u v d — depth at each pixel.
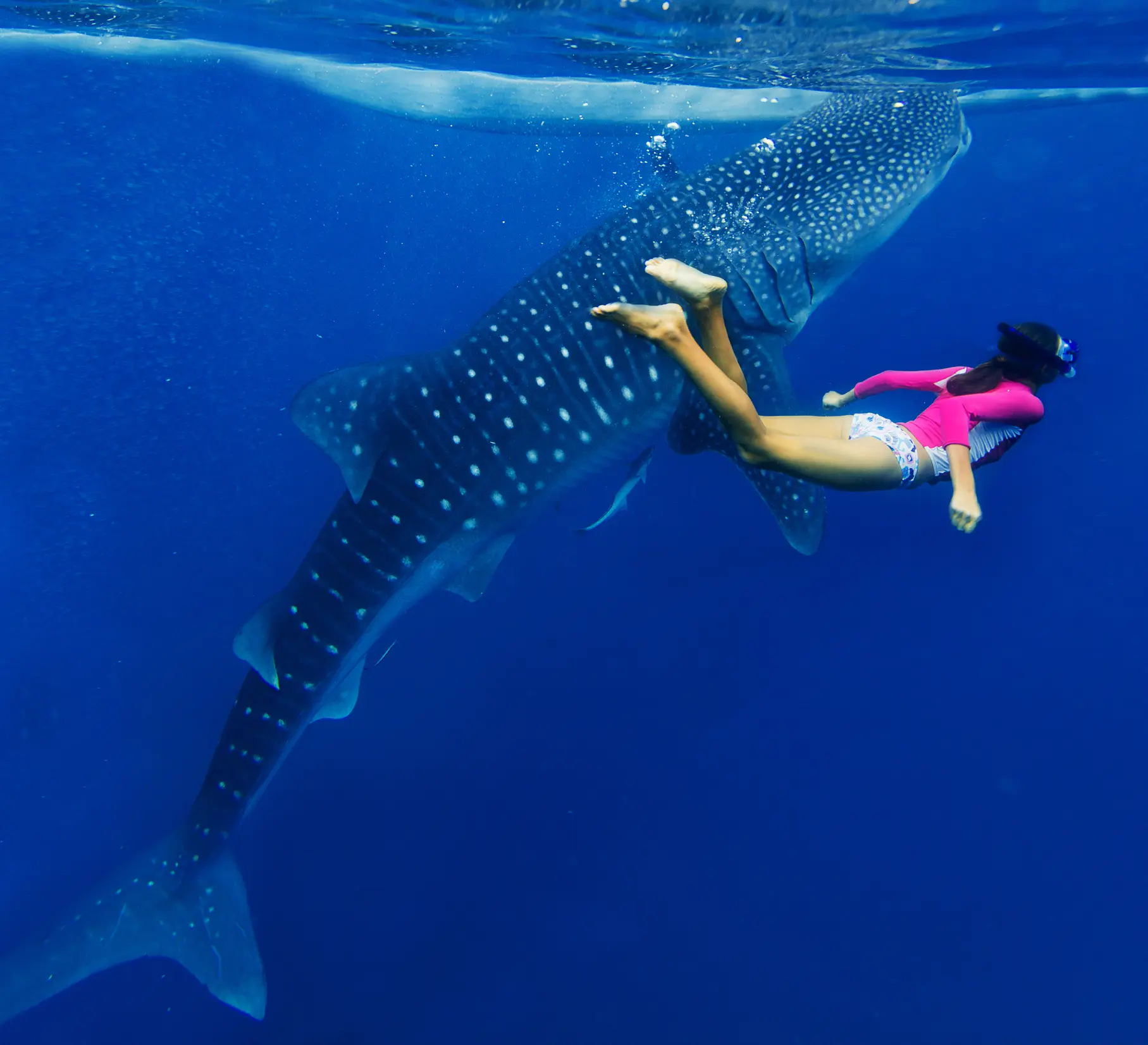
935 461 3.04
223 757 5.61
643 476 6.95
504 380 5.75
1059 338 2.99
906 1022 10.12
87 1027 9.12
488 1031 9.23
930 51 8.79
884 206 6.02
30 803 10.55
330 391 5.27
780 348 6.02
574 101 11.24
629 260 5.73
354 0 7.94
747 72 9.55
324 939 9.84
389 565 5.67
